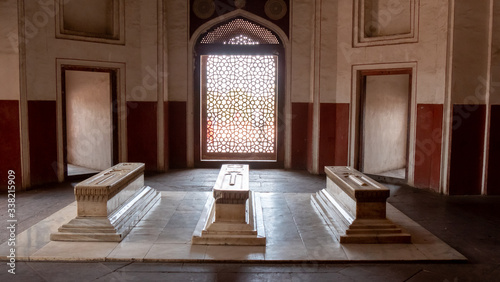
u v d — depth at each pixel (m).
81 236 3.11
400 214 3.95
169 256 2.85
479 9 4.60
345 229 3.20
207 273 2.65
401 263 2.84
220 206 3.15
